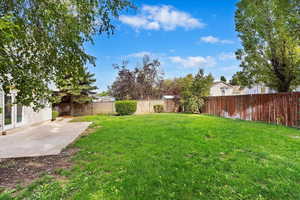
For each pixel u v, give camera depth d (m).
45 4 2.87
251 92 20.81
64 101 17.05
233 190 2.29
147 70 18.80
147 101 17.78
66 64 3.40
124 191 2.27
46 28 3.08
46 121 11.54
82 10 3.15
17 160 3.67
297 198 2.12
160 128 6.70
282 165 3.04
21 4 2.82
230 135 5.37
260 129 6.34
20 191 2.38
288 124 7.54
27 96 3.33
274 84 11.03
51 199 2.15
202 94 13.97
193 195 2.19
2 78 3.07
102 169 2.99
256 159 3.35
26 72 3.10
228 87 23.22
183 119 9.36
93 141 5.03
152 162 3.23
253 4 9.91
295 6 6.44
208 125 7.24
